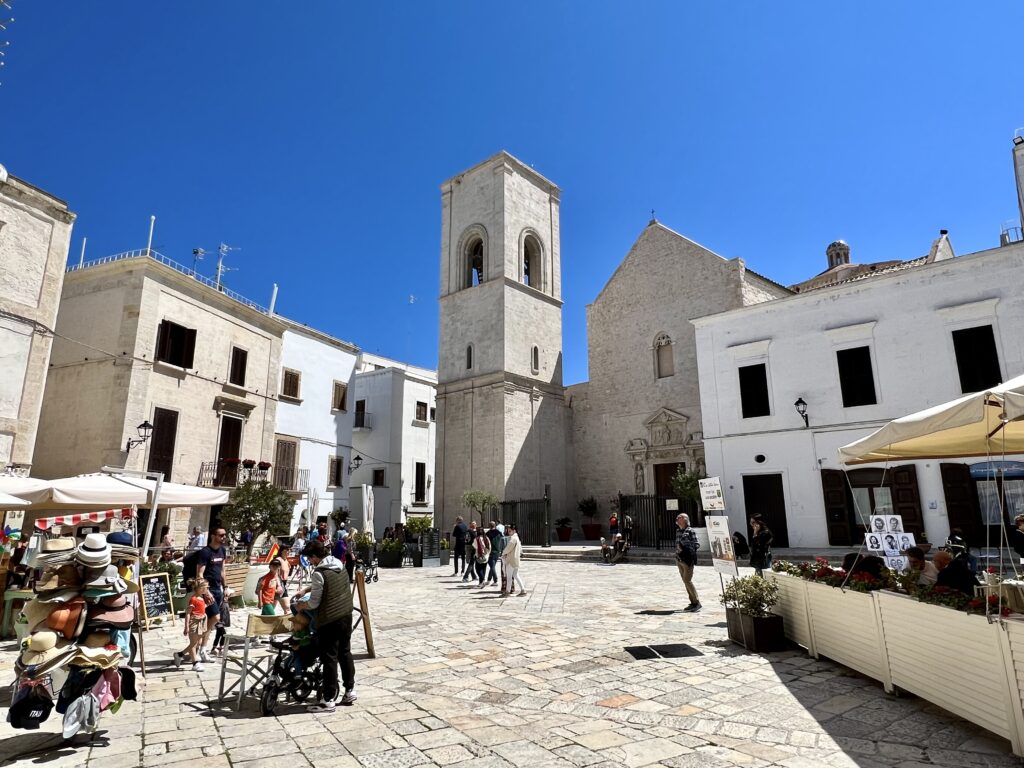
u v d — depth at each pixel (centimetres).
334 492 2952
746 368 2314
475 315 3288
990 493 1789
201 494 1252
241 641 972
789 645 872
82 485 1056
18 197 1570
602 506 3167
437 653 862
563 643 904
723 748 496
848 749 491
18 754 495
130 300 1994
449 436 3241
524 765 466
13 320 1538
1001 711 475
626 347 3203
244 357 2417
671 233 3111
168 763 475
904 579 647
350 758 482
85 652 502
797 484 2138
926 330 1973
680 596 1348
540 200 3584
